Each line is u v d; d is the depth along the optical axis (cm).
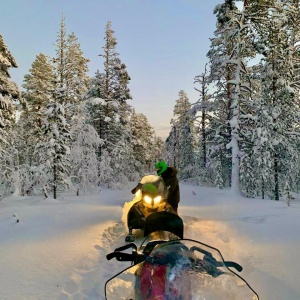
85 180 2267
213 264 329
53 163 1902
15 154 2186
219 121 3353
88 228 912
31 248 692
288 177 2238
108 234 841
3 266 571
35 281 497
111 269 557
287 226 962
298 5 2581
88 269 560
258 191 2450
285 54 2325
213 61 3027
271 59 2306
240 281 340
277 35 2273
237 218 1136
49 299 432
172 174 922
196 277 301
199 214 1253
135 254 373
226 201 1825
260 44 2359
